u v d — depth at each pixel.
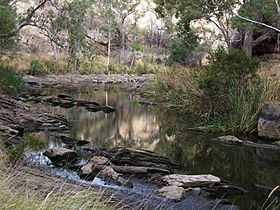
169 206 5.72
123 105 17.22
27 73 28.70
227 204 5.96
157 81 19.00
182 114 14.55
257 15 14.48
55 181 5.85
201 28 27.28
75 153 7.79
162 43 44.59
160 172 7.27
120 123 12.73
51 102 16.16
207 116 12.93
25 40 34.56
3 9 18.42
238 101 11.54
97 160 7.39
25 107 12.70
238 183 7.00
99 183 6.43
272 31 16.55
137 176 6.98
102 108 15.53
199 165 8.05
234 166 8.10
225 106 12.41
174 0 16.77
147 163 7.82
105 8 40.31
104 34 42.19
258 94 11.47
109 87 26.28
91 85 27.16
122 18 42.69
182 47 22.59
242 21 13.27
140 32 46.16
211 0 15.55
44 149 8.33
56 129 10.70
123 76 33.97
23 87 19.20
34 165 6.96
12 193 3.55
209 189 6.52
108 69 36.06
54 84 25.45
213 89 12.54
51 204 3.56
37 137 9.52
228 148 9.63
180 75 16.94
